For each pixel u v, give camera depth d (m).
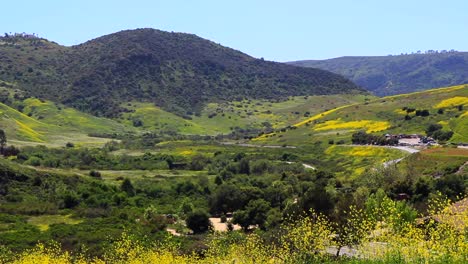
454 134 95.56
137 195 79.56
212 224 57.09
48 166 94.94
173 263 22.89
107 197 73.25
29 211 62.19
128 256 23.50
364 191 54.53
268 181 84.19
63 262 24.41
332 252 21.94
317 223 20.50
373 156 92.31
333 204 42.44
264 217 56.19
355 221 20.06
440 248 15.91
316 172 82.12
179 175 96.06
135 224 56.47
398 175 64.38
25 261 24.20
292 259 20.23
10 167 74.50
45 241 44.59
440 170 64.44
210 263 22.38
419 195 51.47
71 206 67.69
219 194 69.12
